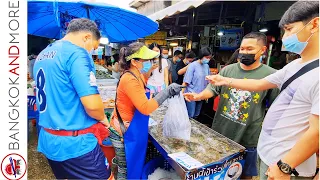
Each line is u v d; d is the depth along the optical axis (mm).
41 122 1412
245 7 4090
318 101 940
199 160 1492
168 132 1781
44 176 2424
